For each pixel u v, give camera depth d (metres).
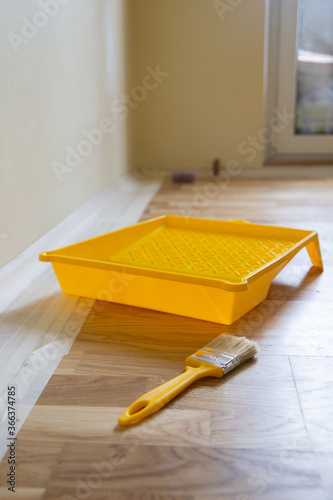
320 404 0.79
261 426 0.74
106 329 1.06
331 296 1.22
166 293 1.11
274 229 1.45
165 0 2.74
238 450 0.69
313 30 2.85
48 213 1.59
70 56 1.74
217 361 0.88
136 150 2.95
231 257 1.31
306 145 2.99
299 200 2.27
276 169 2.93
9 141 1.29
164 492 0.62
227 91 2.83
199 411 0.78
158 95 2.88
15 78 1.31
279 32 2.83
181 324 1.08
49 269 1.40
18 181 1.35
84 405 0.80
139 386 0.85
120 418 0.75
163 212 2.09
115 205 2.17
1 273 1.25
